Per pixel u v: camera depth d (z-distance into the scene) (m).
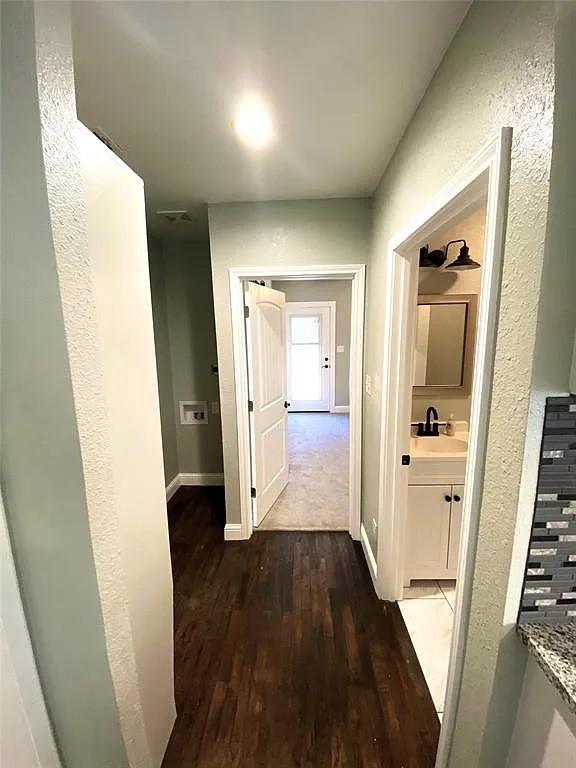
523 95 0.70
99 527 0.86
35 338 0.75
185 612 1.96
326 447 4.81
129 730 0.99
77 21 0.91
